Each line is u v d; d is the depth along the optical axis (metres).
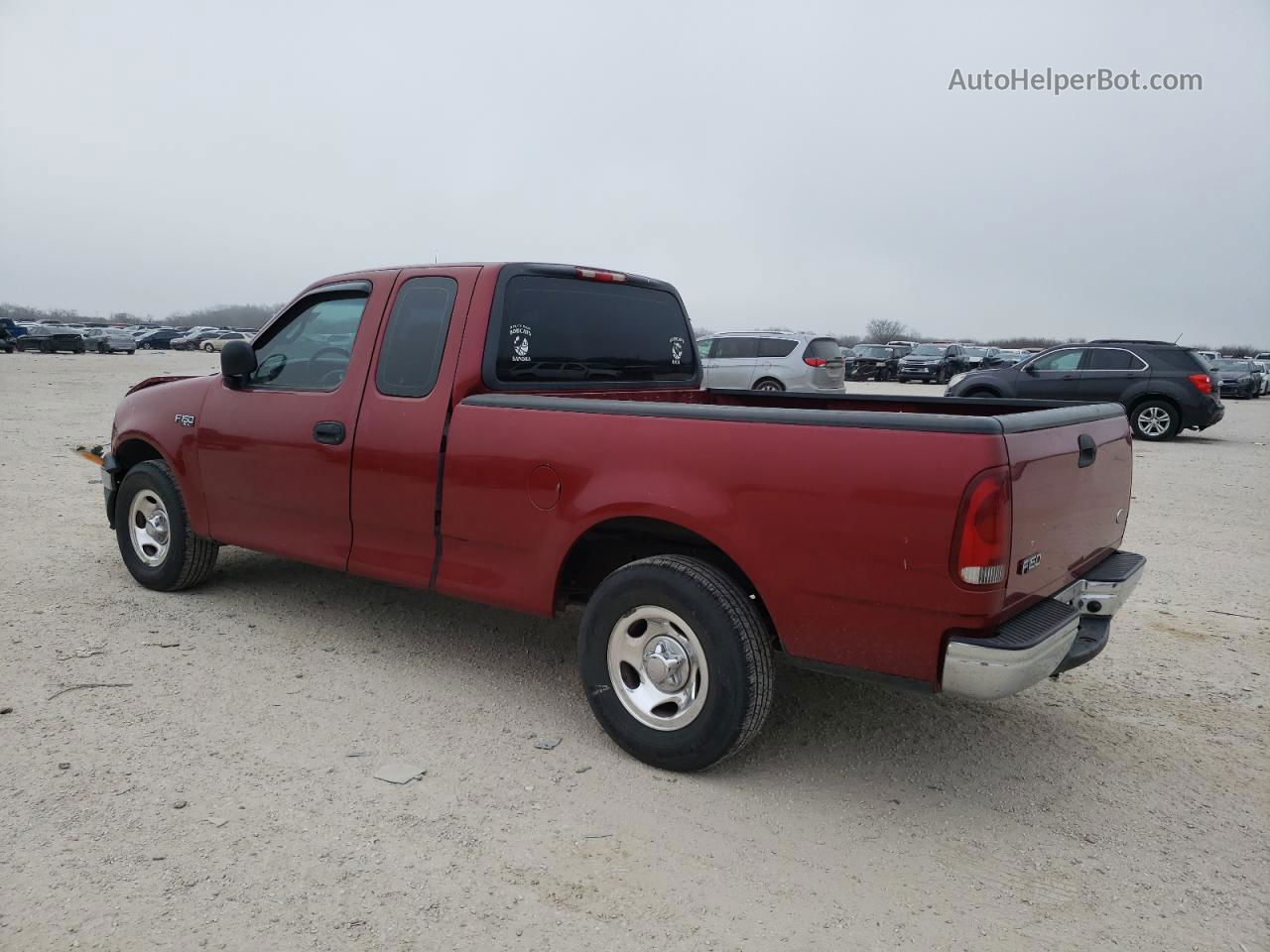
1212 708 4.36
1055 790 3.55
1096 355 16.77
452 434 4.11
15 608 5.25
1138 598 6.15
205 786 3.36
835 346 19.17
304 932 2.59
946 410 4.62
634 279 5.03
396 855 2.98
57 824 3.07
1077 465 3.45
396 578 4.40
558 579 3.86
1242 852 3.15
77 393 21.98
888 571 3.04
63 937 2.53
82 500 8.44
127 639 4.82
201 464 5.19
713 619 3.38
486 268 4.26
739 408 3.43
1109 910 2.81
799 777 3.60
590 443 3.69
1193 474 12.00
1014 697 4.45
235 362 4.86
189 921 2.62
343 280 4.75
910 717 4.19
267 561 6.42
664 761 3.57
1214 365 35.28
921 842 3.17
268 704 4.10
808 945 2.61
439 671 4.56
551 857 3.01
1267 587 6.43
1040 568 3.22
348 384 4.53
